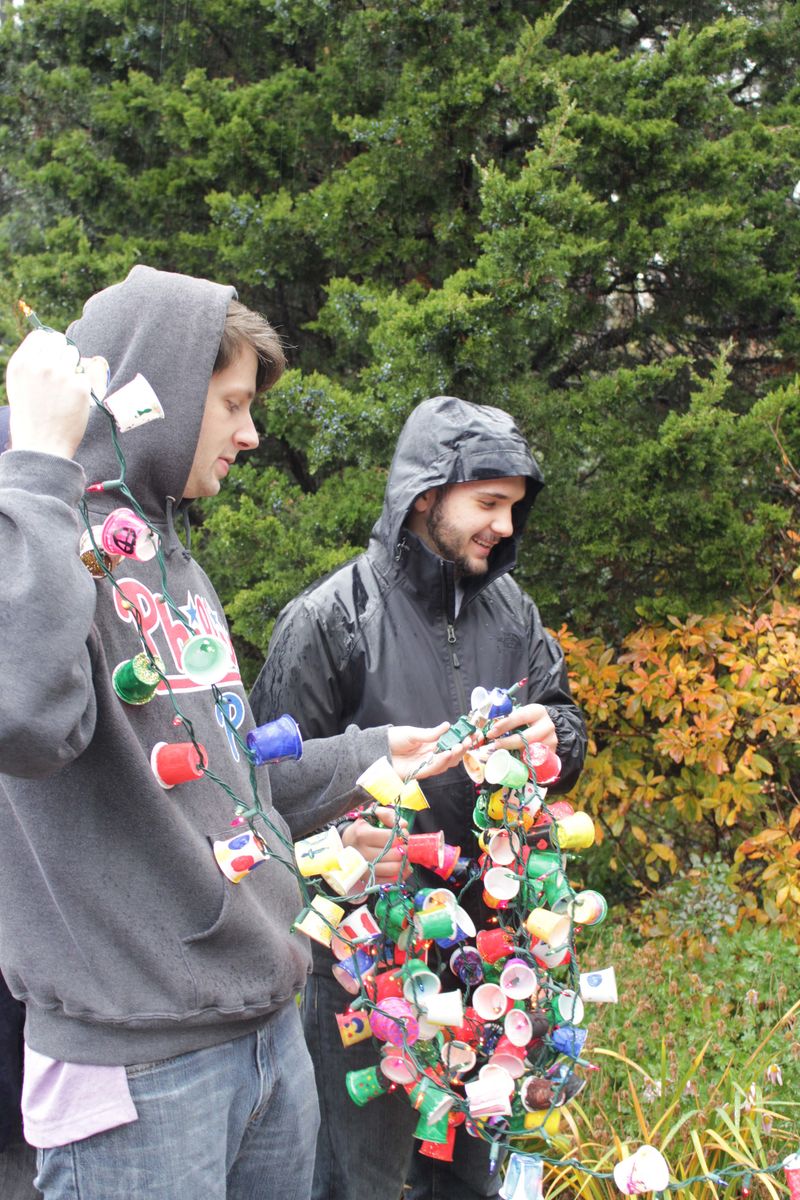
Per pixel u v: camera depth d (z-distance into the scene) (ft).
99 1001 4.06
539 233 10.41
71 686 3.60
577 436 11.48
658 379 11.66
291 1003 4.97
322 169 13.64
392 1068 5.31
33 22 14.32
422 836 5.49
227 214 12.35
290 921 4.91
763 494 12.34
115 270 12.42
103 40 14.46
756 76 14.34
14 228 14.78
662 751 10.59
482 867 5.86
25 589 3.50
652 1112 7.77
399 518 6.59
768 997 8.83
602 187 12.48
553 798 11.19
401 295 12.14
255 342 4.93
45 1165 4.16
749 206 12.55
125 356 4.64
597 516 11.44
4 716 3.41
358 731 5.72
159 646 4.53
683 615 11.52
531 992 5.31
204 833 4.47
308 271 13.32
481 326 10.53
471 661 6.83
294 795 5.64
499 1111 5.06
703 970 9.71
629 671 11.40
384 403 11.10
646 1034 8.69
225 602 12.40
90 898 4.12
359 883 5.74
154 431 4.60
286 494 12.10
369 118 12.81
